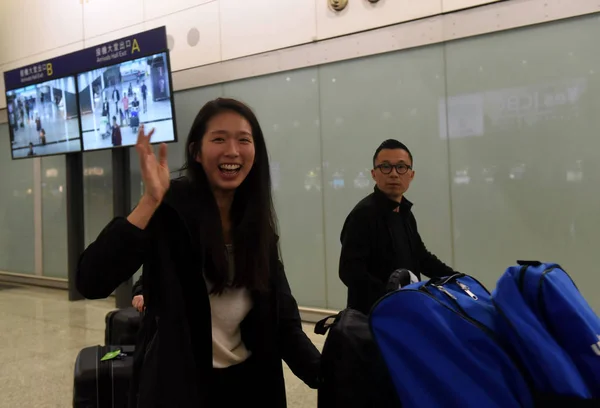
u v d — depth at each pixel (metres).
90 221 7.51
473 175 4.47
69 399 3.28
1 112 8.59
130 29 6.68
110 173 7.29
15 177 8.48
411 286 1.28
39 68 6.74
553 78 4.10
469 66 4.46
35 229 8.22
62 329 5.23
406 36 4.70
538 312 1.12
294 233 5.52
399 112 4.82
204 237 1.29
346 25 5.05
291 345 1.50
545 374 1.04
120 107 5.83
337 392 1.21
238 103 1.41
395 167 2.08
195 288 1.27
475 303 1.24
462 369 1.10
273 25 5.51
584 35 3.96
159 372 1.17
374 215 2.06
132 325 2.50
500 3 4.25
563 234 4.10
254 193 1.46
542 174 4.18
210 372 1.28
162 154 1.22
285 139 5.54
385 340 1.17
